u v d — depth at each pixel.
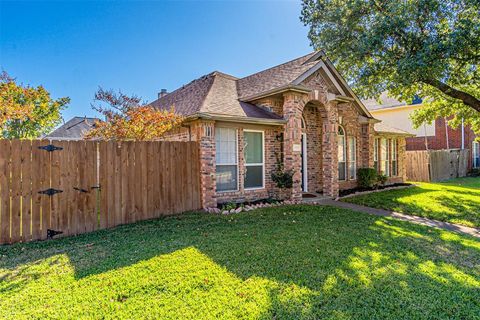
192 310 3.28
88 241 5.94
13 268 4.49
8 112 7.94
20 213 5.96
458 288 3.87
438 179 19.22
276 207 9.49
